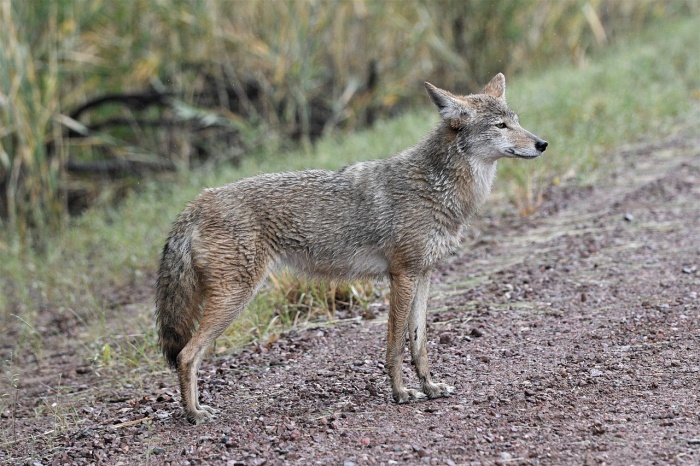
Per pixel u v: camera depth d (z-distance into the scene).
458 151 8.88
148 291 14.61
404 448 7.50
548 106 20.16
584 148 17.44
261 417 8.66
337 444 7.73
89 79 22.88
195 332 8.74
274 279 12.02
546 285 11.73
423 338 8.83
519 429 7.70
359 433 7.95
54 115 20.56
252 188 8.84
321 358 10.31
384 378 9.48
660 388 8.28
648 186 15.62
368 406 8.69
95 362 11.69
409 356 10.30
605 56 28.66
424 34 25.55
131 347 11.55
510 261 12.99
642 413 7.77
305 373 9.90
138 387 10.55
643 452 7.03
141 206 18.80
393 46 25.80
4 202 21.22
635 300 10.80
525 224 14.70
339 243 8.94
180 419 8.91
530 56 28.08
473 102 9.05
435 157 8.87
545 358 9.41
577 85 22.28
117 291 14.94
